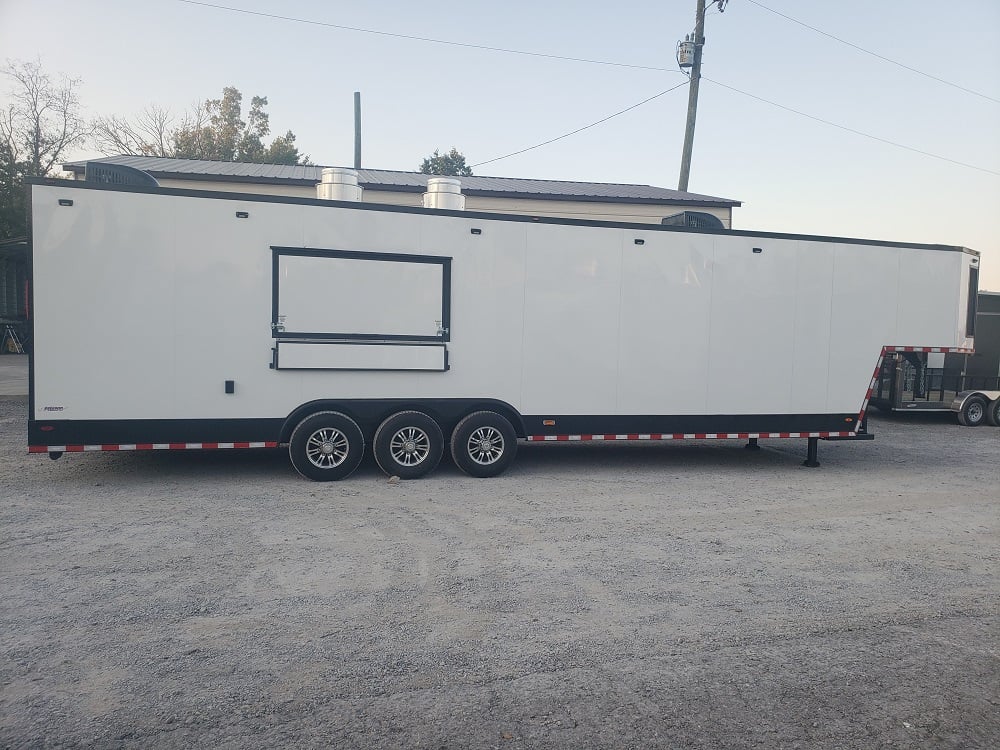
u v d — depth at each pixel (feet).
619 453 36.09
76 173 52.60
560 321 29.40
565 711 11.76
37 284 24.35
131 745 10.48
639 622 15.34
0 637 13.84
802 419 32.45
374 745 10.68
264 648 13.66
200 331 25.85
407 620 15.12
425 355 28.04
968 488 30.01
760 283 31.55
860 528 23.41
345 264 27.14
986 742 11.25
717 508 25.41
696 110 70.23
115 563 18.08
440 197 31.37
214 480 27.37
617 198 59.00
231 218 25.99
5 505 23.26
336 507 23.94
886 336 33.45
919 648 14.48
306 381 27.02
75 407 24.86
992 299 51.19
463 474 29.63
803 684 12.87
